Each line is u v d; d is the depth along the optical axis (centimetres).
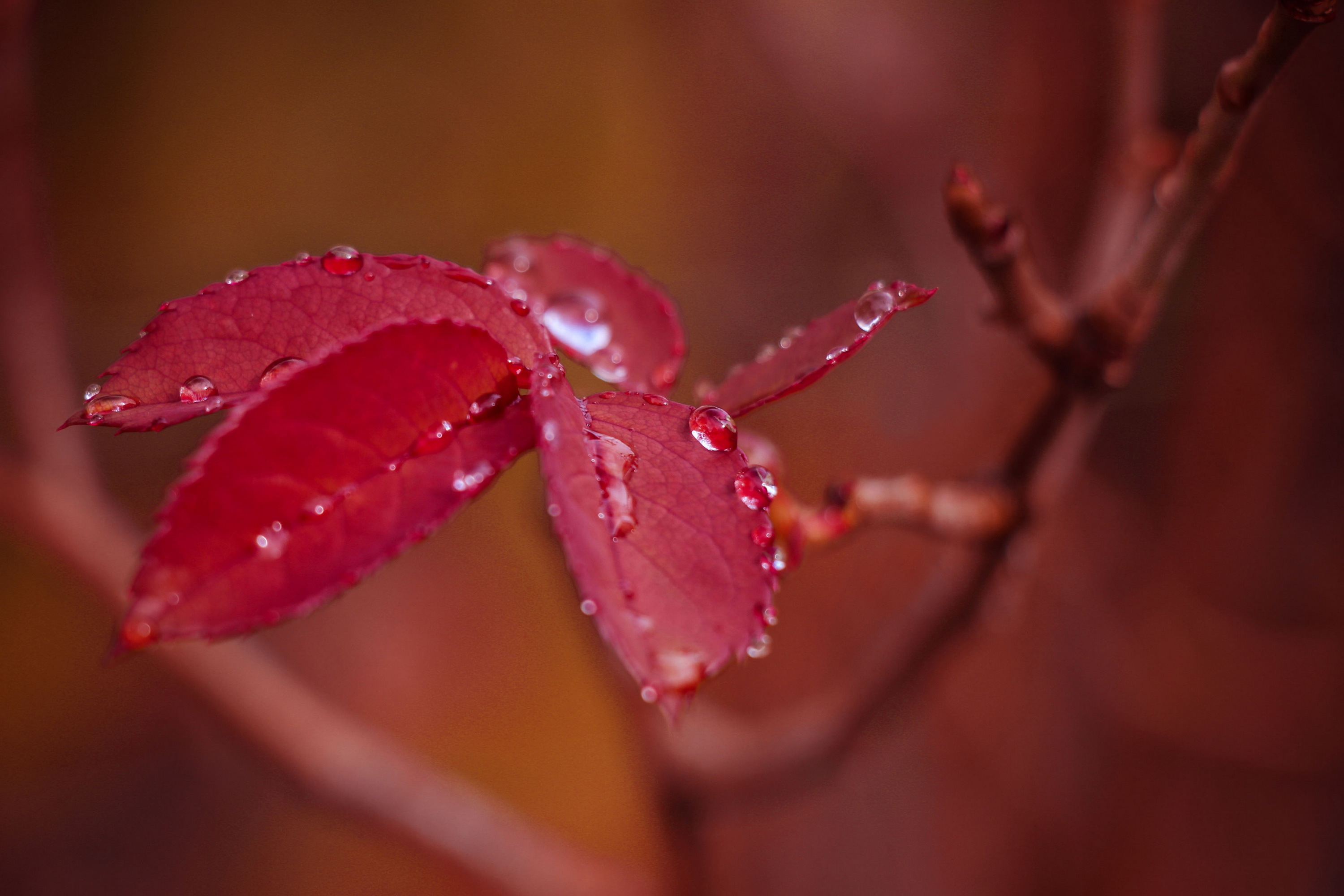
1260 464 52
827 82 50
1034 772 55
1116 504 56
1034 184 50
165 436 66
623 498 17
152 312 57
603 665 29
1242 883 52
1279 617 52
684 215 75
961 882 55
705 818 30
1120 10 27
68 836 83
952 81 50
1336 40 44
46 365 32
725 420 17
